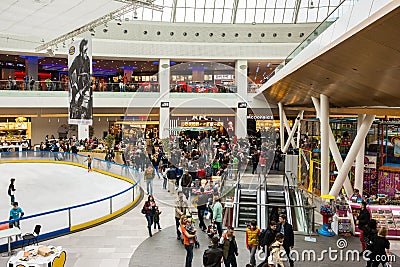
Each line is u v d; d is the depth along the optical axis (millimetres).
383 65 6871
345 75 9031
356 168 15523
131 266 9383
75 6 12188
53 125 33656
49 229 12312
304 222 12875
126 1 13195
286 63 14008
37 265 8055
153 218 12492
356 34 5848
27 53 28672
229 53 31578
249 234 9297
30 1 11586
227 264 8523
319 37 8875
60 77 42219
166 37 31266
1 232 10062
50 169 24891
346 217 12172
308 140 19156
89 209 14656
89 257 10000
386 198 14953
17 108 30828
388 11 4672
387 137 15859
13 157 26672
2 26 14875
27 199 17422
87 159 25000
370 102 12109
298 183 19906
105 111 32594
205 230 12016
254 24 31938
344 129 17500
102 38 30062
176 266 9391
